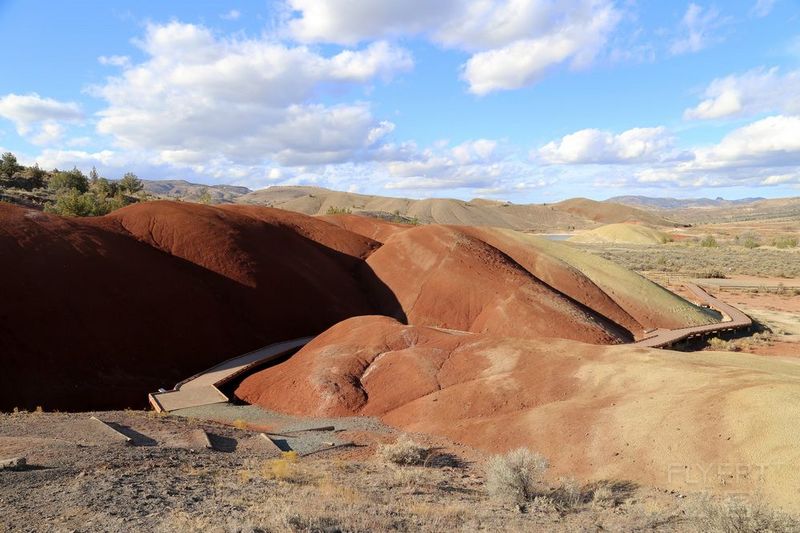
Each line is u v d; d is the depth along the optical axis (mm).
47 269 28375
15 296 25953
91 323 27453
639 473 12750
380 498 10914
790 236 145000
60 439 14156
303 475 12641
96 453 12719
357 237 53281
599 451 14039
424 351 23047
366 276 46094
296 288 39094
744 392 14148
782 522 8750
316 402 21391
